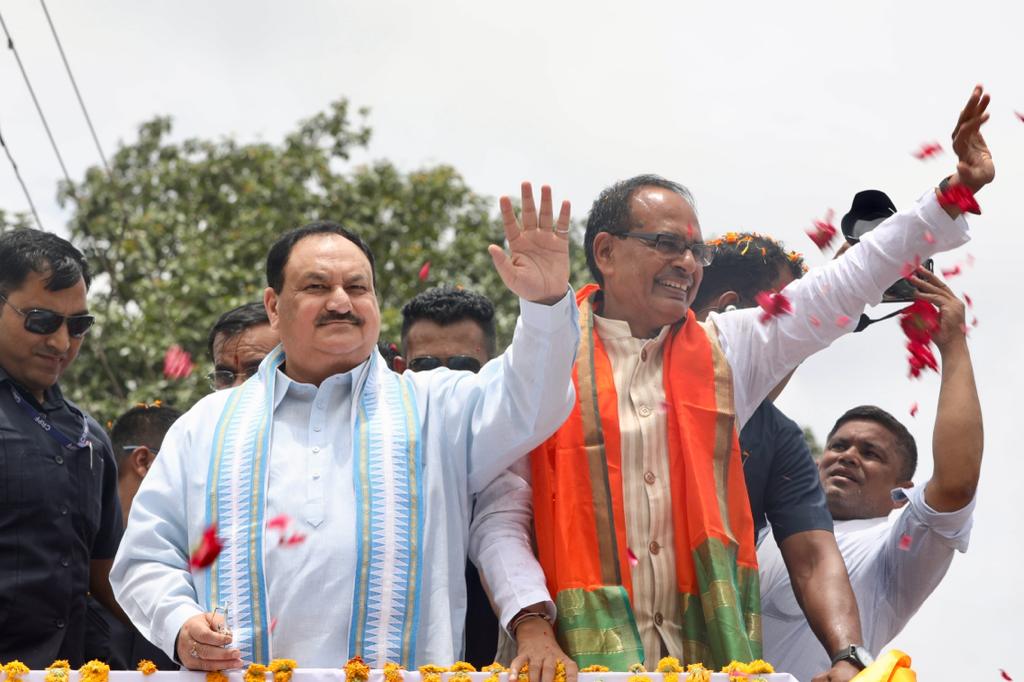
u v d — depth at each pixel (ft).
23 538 16.49
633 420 16.31
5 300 17.15
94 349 51.60
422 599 15.17
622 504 15.85
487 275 58.03
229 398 16.15
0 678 14.06
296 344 15.94
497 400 15.56
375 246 60.03
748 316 17.17
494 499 16.05
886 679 14.33
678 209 16.94
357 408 15.85
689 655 15.43
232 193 62.69
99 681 14.07
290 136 64.23
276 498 15.29
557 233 14.73
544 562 15.64
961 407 17.97
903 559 18.58
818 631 15.92
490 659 16.63
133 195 63.26
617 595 15.31
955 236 16.56
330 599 14.93
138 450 22.20
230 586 14.99
